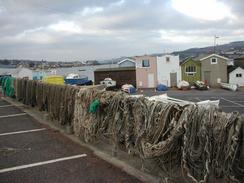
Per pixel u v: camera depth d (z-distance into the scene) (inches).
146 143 239.1
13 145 365.4
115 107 293.0
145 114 248.2
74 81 1968.5
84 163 292.5
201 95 1684.3
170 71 2263.8
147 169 255.6
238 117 177.0
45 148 346.6
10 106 687.7
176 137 212.7
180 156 217.6
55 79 1079.0
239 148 175.3
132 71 2308.1
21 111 610.2
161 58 2246.6
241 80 2255.2
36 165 292.4
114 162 286.4
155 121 237.0
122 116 285.9
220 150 183.8
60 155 319.0
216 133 185.8
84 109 348.5
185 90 2036.2
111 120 300.8
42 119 506.3
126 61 2682.1
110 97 303.0
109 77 2349.9
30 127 459.8
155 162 238.8
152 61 2253.9
